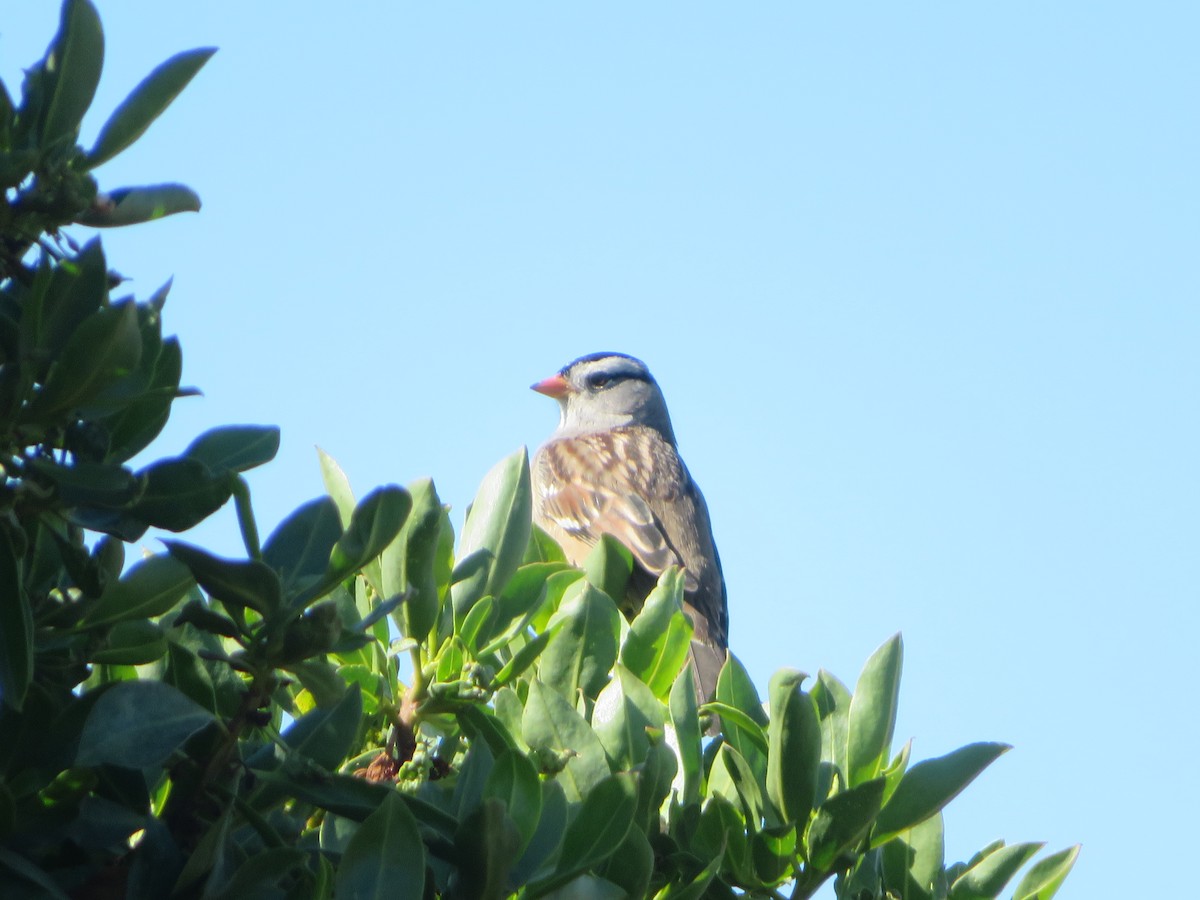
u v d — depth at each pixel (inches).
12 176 121.3
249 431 135.9
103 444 121.5
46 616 128.1
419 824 126.0
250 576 117.0
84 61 127.4
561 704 146.3
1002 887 177.8
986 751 159.6
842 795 152.4
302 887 120.1
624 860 132.1
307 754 135.8
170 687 118.8
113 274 135.4
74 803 123.6
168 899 116.3
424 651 170.4
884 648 167.3
